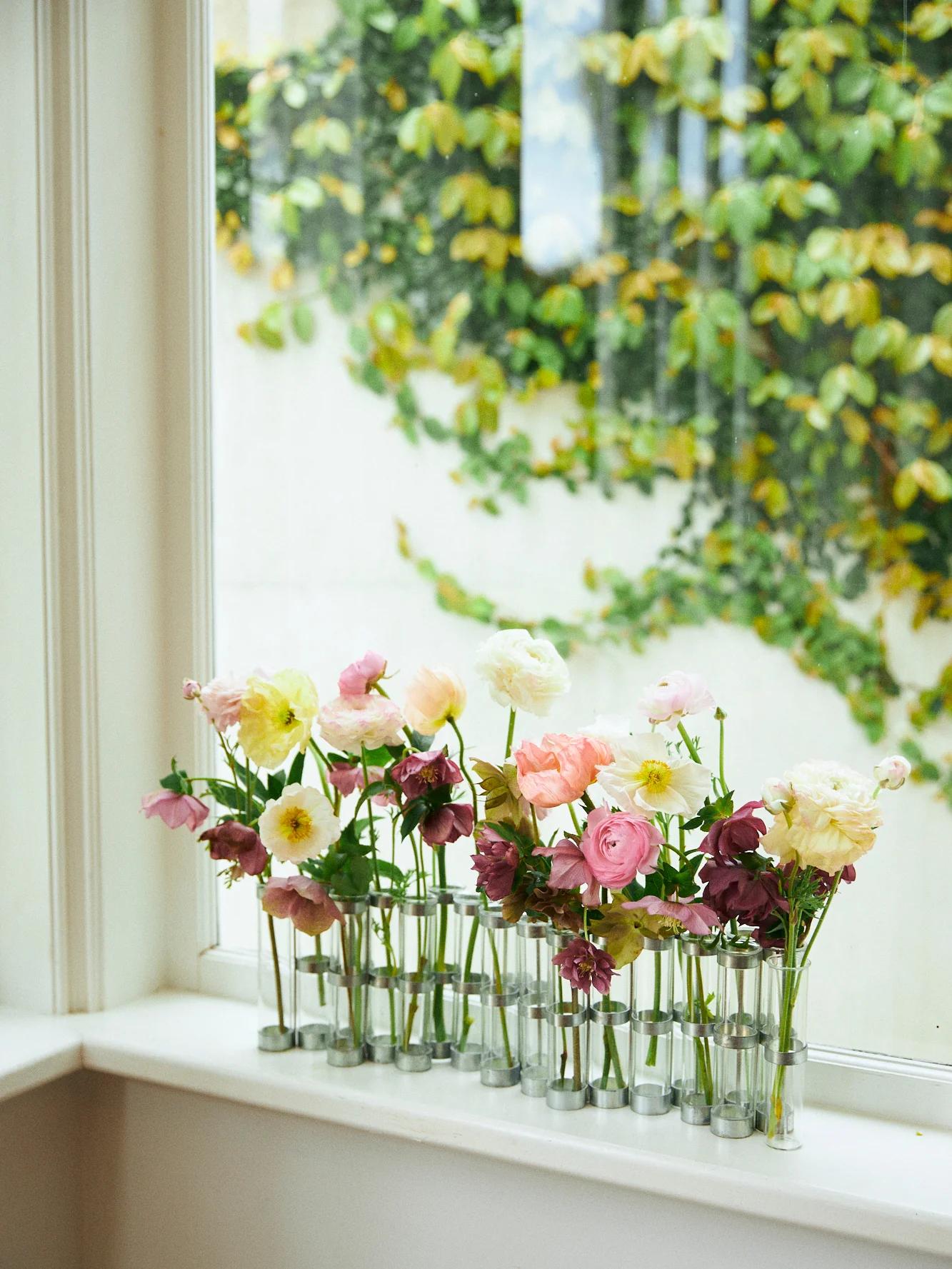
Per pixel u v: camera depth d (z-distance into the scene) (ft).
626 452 4.08
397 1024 4.04
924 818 3.68
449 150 4.28
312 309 4.53
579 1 4.05
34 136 4.21
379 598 4.49
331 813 3.80
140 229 4.55
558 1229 3.63
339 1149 3.97
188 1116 4.26
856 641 3.77
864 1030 3.79
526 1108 3.70
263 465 4.65
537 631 4.24
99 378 4.36
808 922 3.48
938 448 3.64
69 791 4.39
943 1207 3.08
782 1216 3.20
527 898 3.61
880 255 3.69
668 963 3.71
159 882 4.73
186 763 4.71
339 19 4.42
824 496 3.80
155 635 4.66
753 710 3.92
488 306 4.26
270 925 4.08
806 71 3.76
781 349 3.84
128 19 4.44
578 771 3.49
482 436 4.29
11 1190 4.20
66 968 4.45
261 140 4.58
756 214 3.85
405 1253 3.87
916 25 3.60
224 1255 4.20
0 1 4.25
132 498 4.53
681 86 3.92
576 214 4.10
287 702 3.84
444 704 3.72
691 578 4.00
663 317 4.00
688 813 3.38
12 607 4.39
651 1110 3.67
